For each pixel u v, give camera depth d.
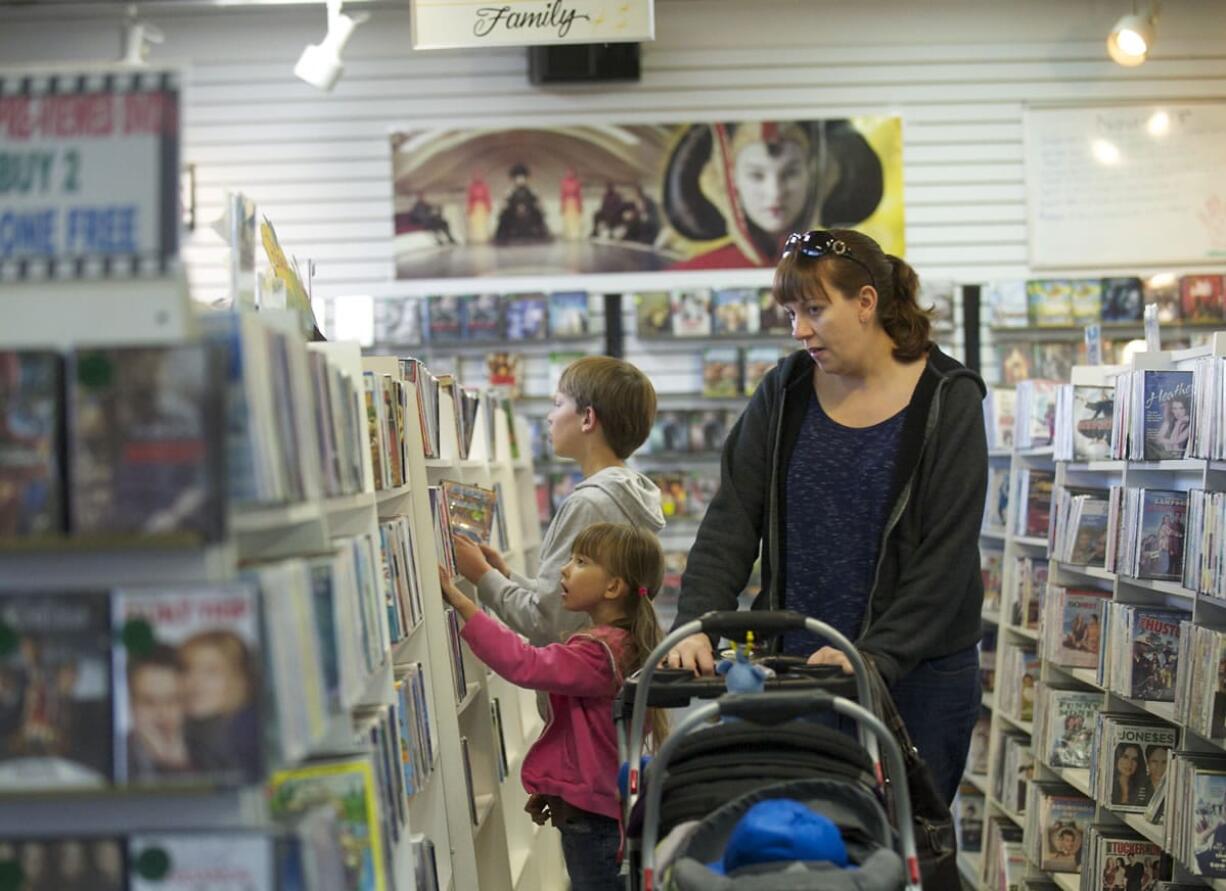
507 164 7.73
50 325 1.60
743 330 7.53
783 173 7.72
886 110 7.76
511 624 3.48
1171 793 3.71
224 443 1.55
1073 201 7.75
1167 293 7.57
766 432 3.01
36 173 1.63
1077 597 4.79
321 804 1.91
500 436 5.77
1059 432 4.95
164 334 1.59
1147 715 4.35
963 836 6.09
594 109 7.73
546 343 7.77
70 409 1.54
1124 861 4.16
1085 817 4.72
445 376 4.25
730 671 2.31
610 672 3.07
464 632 3.12
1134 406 4.04
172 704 1.54
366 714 2.26
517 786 4.57
